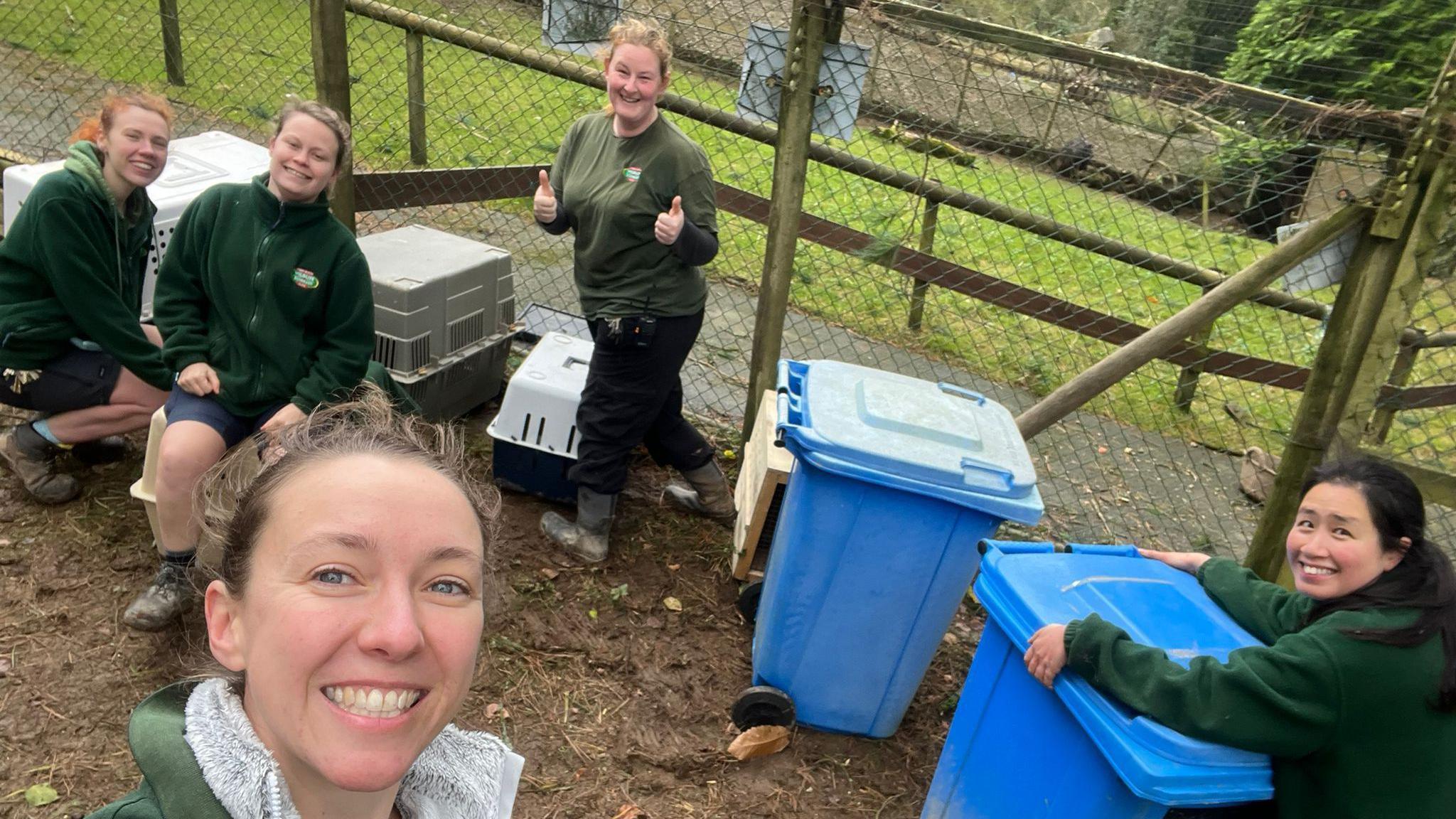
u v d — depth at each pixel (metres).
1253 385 6.58
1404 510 2.15
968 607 4.09
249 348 3.28
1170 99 3.49
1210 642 2.39
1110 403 6.12
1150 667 2.13
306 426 1.12
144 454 4.14
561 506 4.20
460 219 7.14
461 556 0.97
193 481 3.13
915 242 5.79
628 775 3.05
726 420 5.13
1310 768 2.11
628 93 3.35
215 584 1.04
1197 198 4.07
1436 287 3.48
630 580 3.86
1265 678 2.04
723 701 3.39
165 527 3.20
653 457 4.30
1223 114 3.48
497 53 4.34
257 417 3.34
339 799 1.02
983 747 2.61
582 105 8.02
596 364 3.70
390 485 0.96
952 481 2.80
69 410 3.63
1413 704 2.00
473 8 4.86
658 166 3.44
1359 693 2.02
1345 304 3.48
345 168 4.54
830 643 3.12
